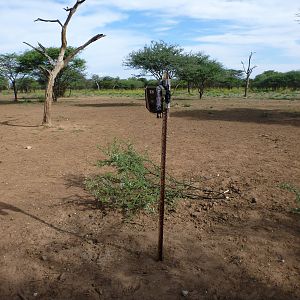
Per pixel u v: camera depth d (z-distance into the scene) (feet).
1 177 20.62
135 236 13.00
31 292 10.00
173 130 41.47
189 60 111.04
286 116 58.49
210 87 233.76
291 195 16.94
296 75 214.69
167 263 11.27
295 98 125.18
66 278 10.57
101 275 10.68
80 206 15.88
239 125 46.24
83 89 260.21
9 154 27.20
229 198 16.84
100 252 11.96
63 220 14.47
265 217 14.57
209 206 15.83
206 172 21.47
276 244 12.35
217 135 37.24
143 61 103.09
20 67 116.98
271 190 17.79
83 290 10.02
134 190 16.43
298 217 14.52
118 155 17.61
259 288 10.05
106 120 53.16
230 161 24.47
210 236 13.01
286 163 23.70
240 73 217.36
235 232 13.28
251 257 11.57
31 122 49.96
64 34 42.32
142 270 10.91
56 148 29.60
